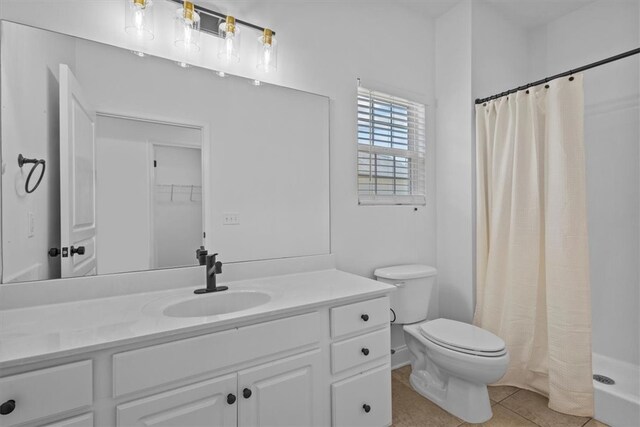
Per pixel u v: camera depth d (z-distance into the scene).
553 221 1.75
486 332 1.75
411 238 2.30
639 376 1.85
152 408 0.93
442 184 2.40
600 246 2.14
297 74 1.82
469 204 2.20
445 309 2.38
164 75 1.46
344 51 1.99
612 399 1.58
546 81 1.80
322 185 1.91
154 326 0.98
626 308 2.02
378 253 2.14
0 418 0.76
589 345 1.64
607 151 2.12
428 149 2.39
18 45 1.18
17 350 0.81
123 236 1.38
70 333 0.93
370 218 2.10
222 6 1.58
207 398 1.02
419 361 1.97
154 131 1.45
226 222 1.62
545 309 1.87
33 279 1.20
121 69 1.37
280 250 1.77
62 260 1.25
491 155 2.09
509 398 1.83
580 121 1.69
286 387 1.17
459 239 2.27
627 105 2.03
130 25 1.33
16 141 1.17
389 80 2.19
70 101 1.27
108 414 0.88
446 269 2.37
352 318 1.34
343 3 1.99
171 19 1.47
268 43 1.62
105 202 1.34
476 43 2.20
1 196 1.15
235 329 1.07
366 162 2.10
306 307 1.21
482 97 2.24
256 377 1.11
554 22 2.43
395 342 2.24
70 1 1.27
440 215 2.41
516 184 1.92
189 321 1.02
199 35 1.51
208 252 1.57
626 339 2.01
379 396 1.43
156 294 1.37
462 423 1.63
